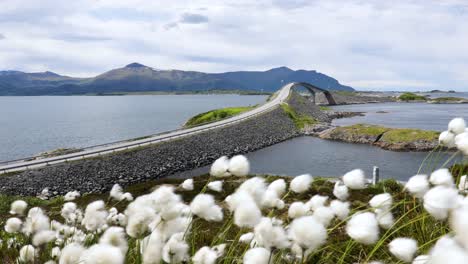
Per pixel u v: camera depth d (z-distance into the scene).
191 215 2.51
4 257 3.98
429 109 158.50
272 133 71.38
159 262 2.19
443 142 3.34
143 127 111.69
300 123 87.19
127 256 2.84
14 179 33.56
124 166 41.88
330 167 45.00
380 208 2.50
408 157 49.47
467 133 3.10
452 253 1.13
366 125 69.25
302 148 59.47
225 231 2.96
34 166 36.53
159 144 48.56
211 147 54.53
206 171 46.19
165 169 44.72
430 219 3.54
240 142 60.66
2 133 97.19
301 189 2.65
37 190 33.72
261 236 1.99
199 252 2.37
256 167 46.34
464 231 1.17
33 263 2.95
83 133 97.06
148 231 2.39
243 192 2.42
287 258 2.79
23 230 3.14
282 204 2.64
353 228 1.96
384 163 45.97
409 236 3.34
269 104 113.06
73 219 4.03
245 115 84.81
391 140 58.50
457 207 1.72
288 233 2.11
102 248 1.68
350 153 53.66
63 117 152.88
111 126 114.62
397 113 133.25
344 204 2.62
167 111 185.00
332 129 72.44
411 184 2.33
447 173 2.32
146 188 20.19
